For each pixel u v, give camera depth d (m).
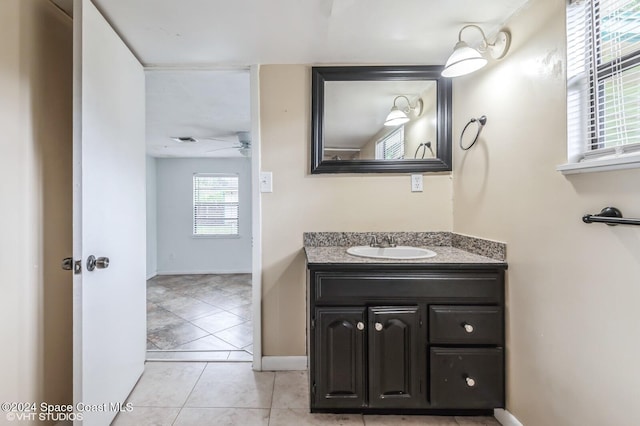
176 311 3.46
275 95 2.07
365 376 1.57
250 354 2.33
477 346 1.56
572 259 1.17
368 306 1.57
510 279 1.52
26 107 1.29
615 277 1.01
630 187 0.97
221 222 5.75
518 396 1.47
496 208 1.62
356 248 1.96
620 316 1.00
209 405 1.71
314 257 1.70
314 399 1.58
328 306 1.58
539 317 1.33
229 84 2.41
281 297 2.08
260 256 2.07
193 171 5.68
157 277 5.36
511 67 1.50
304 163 2.08
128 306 1.74
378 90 2.07
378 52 1.91
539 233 1.33
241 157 5.66
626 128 1.04
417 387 1.56
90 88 1.34
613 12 1.05
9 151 1.22
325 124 2.07
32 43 1.32
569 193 1.18
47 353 1.39
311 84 2.06
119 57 1.63
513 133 1.49
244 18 1.55
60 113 1.49
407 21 1.58
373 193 2.09
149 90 2.51
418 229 2.09
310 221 2.09
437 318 1.55
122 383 1.67
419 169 2.07
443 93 2.05
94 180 1.37
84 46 1.30
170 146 4.62
